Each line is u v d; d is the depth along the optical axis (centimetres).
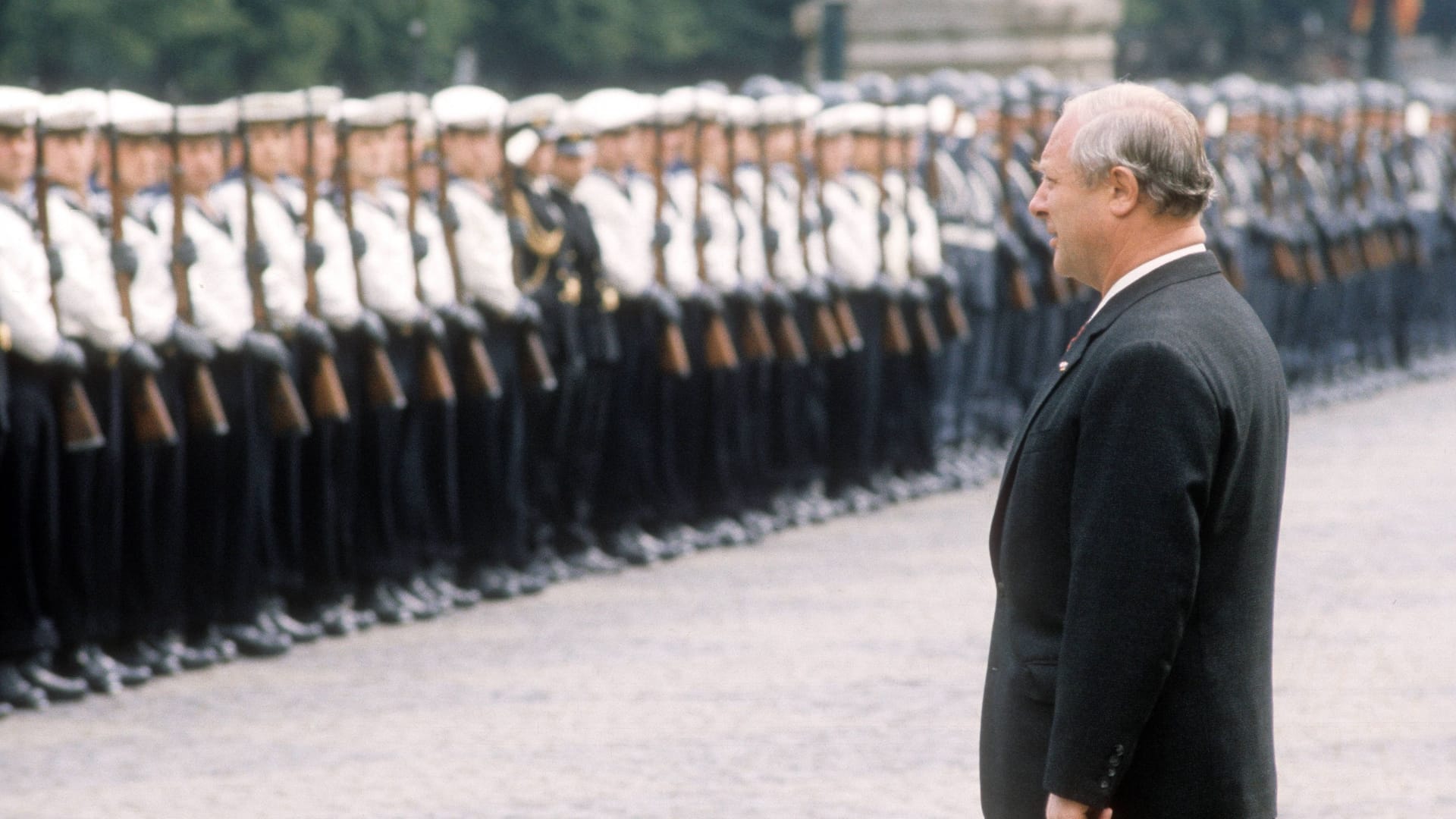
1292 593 2453
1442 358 4769
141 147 2033
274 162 2172
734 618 2320
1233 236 3950
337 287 2219
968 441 3275
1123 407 884
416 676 2072
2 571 1953
